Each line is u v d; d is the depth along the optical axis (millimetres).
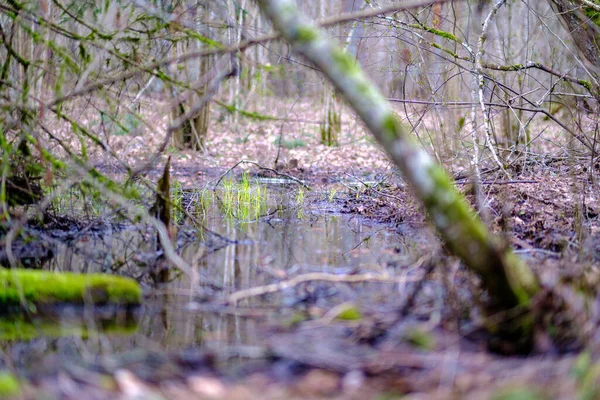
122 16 7344
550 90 8781
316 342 3783
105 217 7352
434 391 3125
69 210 7766
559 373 3205
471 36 11445
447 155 9188
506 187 7246
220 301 4754
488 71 10945
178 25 6402
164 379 3369
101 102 9062
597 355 3281
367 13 5328
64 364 3602
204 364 3566
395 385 3217
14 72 6988
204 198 9789
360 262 5977
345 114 20969
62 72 6289
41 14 6789
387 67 9656
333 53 4027
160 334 4129
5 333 4188
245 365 3535
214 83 5918
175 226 7566
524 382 3141
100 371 3500
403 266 5605
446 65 9969
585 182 8016
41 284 4688
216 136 16922
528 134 11898
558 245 6082
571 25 8898
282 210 9250
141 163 8664
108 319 4453
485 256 3834
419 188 3912
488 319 3814
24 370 3525
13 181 6621
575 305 3750
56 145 7566
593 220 6867
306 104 19625
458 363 3439
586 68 8773
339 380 3303
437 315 3984
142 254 6316
